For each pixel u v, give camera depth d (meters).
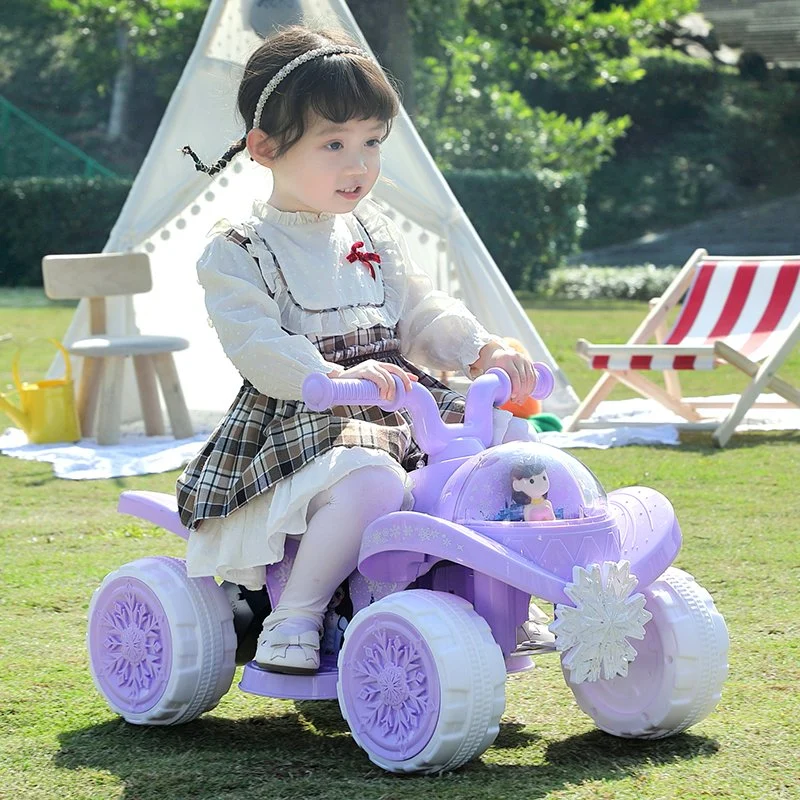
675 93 23.80
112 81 24.70
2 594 3.36
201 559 2.25
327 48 2.30
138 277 6.10
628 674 2.18
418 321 2.50
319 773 2.06
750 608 3.13
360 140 2.31
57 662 2.76
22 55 25.78
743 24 25.95
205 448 2.32
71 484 5.07
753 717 2.32
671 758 2.10
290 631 2.14
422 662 1.97
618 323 11.74
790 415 6.51
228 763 2.12
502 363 2.36
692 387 7.93
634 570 2.06
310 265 2.34
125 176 22.25
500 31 19.11
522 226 16.27
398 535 2.03
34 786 2.03
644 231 22.12
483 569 1.95
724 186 22.86
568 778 2.00
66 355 6.20
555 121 18.89
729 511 4.28
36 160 21.64
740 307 6.29
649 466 5.12
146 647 2.32
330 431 2.16
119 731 2.32
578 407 6.27
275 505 2.14
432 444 2.18
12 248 17.53
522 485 2.06
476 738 1.97
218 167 2.47
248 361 2.20
